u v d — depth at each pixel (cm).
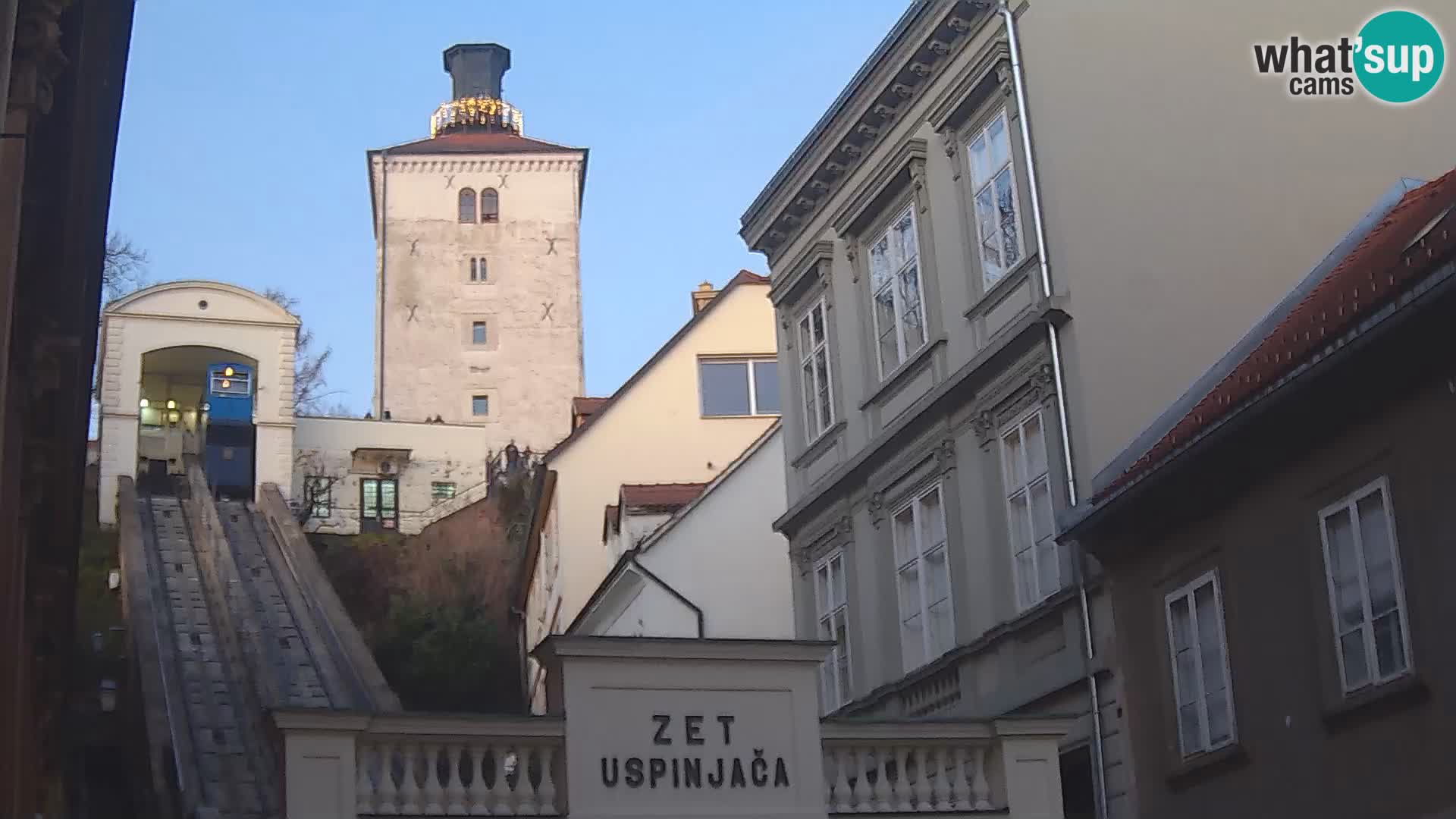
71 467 1953
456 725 1585
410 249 9438
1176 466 1884
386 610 6159
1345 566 1708
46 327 1566
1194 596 1945
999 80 2356
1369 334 1605
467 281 9431
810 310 2981
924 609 2502
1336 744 1700
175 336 7225
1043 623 2195
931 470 2495
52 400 1709
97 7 1273
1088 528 2045
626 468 4491
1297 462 1784
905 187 2633
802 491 2959
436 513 7738
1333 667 1709
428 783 1569
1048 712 2173
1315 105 2289
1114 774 2038
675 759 1650
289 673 3947
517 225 9550
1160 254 2197
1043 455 2216
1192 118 2256
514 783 1616
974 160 2445
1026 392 2255
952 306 2461
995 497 2312
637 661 1664
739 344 4584
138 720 3609
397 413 9169
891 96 2631
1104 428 2112
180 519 5641
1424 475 1595
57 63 1249
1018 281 2272
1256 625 1833
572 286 9488
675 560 3531
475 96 10594
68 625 2488
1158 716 1981
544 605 4928
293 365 7375
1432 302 1528
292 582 4850
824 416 2905
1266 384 1780
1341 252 2136
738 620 3500
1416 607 1598
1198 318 2180
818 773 1695
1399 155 2286
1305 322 1912
